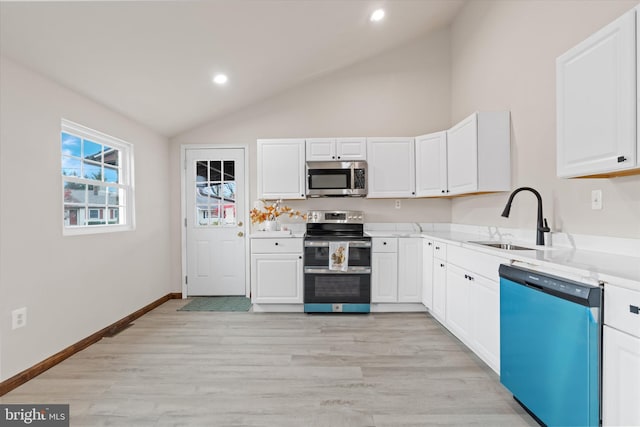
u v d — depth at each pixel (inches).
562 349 54.6
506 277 71.1
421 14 137.3
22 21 71.6
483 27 125.9
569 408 53.2
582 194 79.4
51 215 91.5
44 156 89.5
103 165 120.1
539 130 93.9
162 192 155.2
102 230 116.1
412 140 146.3
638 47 50.5
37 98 87.4
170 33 91.2
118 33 84.6
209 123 161.0
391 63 159.9
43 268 88.8
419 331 116.2
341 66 156.8
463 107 144.6
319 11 106.6
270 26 104.7
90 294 106.7
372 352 98.8
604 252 73.2
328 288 136.6
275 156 147.6
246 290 163.9
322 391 77.5
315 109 161.2
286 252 137.4
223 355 97.0
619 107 53.9
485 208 124.3
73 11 73.4
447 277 109.8
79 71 93.1
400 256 136.4
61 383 81.3
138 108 125.1
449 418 67.4
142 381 82.1
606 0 71.3
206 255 163.2
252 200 162.4
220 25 95.2
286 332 115.6
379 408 70.9
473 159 108.7
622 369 45.7
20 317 81.9
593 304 49.1
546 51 90.8
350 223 156.4
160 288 152.5
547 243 89.7
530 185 98.2
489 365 83.0
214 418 67.4
